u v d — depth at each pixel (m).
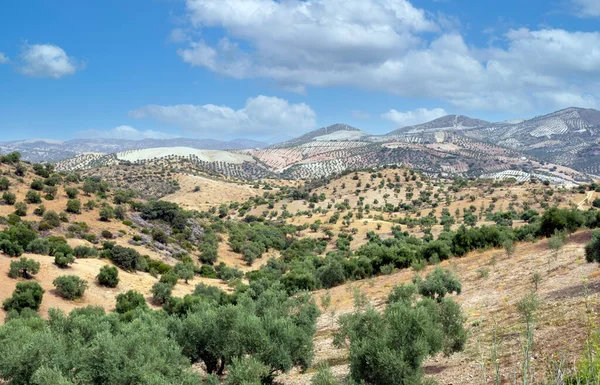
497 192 194.25
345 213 184.25
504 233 60.09
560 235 41.75
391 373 12.81
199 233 119.75
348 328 17.27
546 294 24.95
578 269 30.06
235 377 15.88
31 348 17.67
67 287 50.84
